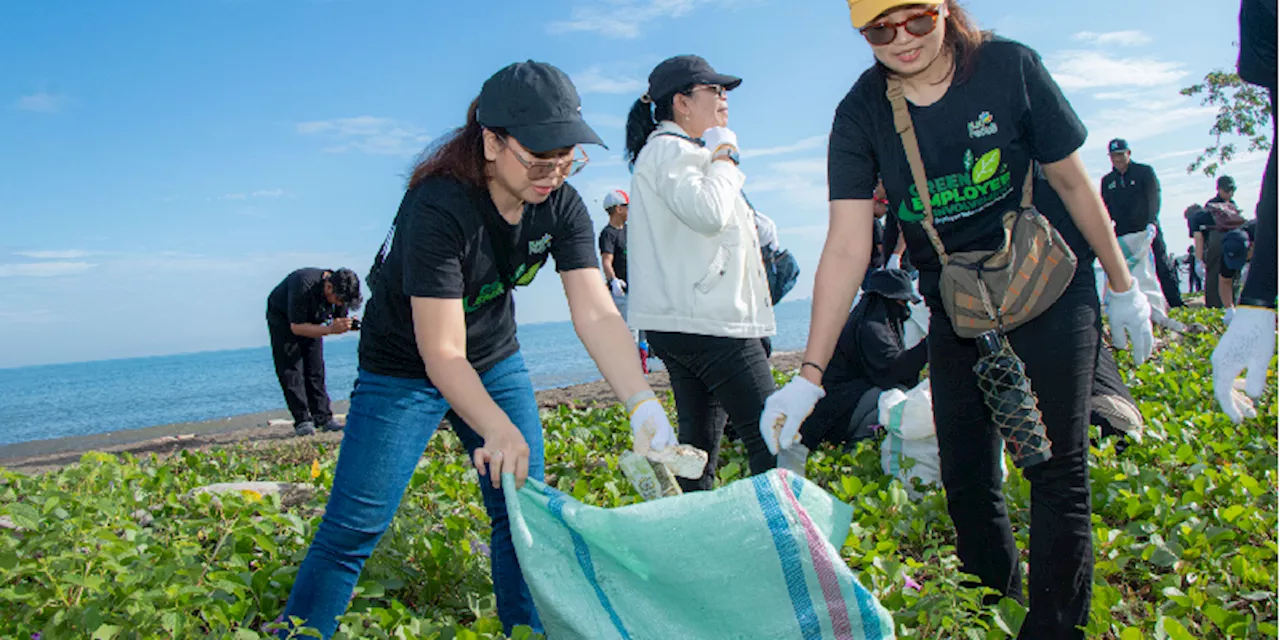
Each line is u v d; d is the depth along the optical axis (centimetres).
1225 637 298
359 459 268
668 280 366
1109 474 438
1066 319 261
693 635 226
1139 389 717
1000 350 257
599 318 278
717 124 385
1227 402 220
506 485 240
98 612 247
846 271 269
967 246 270
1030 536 269
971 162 256
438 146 260
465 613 332
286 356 909
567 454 617
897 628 278
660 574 225
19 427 2988
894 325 564
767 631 221
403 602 348
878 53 248
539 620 298
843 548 347
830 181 275
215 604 277
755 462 371
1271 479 459
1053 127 252
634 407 262
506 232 262
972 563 292
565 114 241
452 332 254
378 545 345
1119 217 1077
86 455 463
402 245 256
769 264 566
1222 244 1316
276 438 927
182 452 699
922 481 475
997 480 284
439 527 412
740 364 363
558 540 237
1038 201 309
